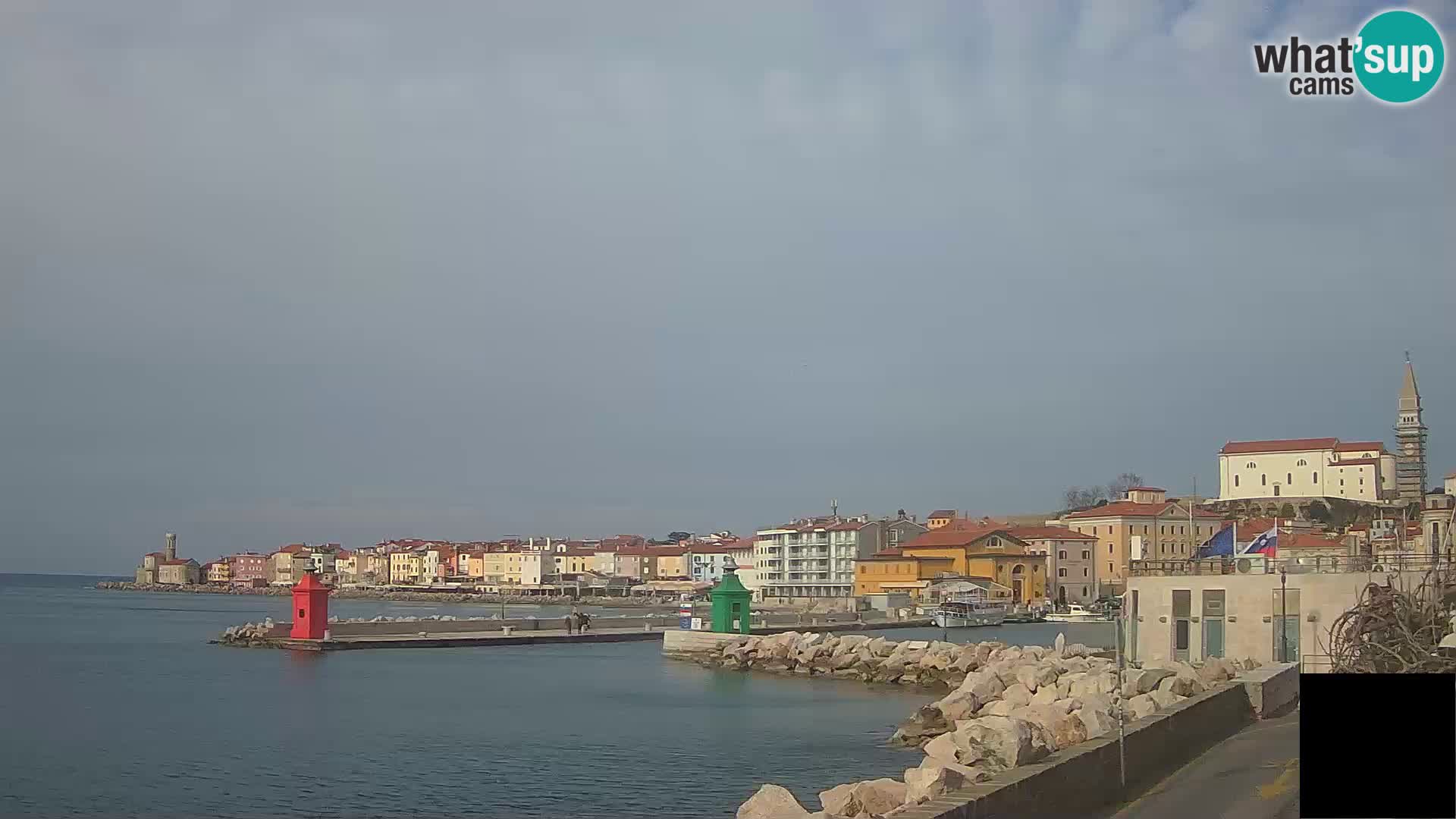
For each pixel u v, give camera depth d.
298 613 114.62
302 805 41.34
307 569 118.69
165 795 43.09
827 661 90.44
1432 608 44.75
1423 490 183.75
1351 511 194.62
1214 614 58.12
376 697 74.38
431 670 94.06
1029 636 137.00
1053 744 31.31
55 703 71.00
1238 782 28.03
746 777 45.75
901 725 59.50
